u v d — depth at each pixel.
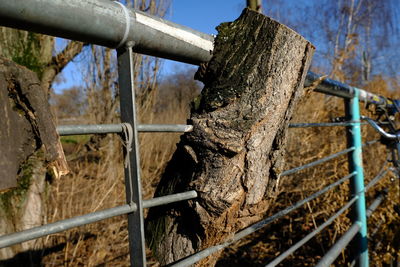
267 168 1.06
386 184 3.54
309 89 1.66
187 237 1.03
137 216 0.81
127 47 0.80
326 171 3.66
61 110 4.60
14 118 0.63
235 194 0.97
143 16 0.82
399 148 2.73
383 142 2.91
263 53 1.02
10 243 0.61
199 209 0.97
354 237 2.47
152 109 4.29
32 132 0.67
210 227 0.99
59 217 2.92
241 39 1.06
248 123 0.97
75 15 0.68
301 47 1.06
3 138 0.60
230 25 1.10
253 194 1.02
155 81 4.15
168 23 0.90
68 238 2.91
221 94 0.99
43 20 0.64
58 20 0.66
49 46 2.72
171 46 0.92
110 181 3.26
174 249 1.04
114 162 3.52
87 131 0.73
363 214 2.46
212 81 1.07
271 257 3.54
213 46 1.08
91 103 4.15
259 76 1.00
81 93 4.42
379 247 3.09
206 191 0.96
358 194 2.42
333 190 3.54
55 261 2.82
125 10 0.77
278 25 1.02
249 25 1.07
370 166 4.04
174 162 1.07
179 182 1.04
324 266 1.74
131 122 0.81
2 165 0.60
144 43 0.84
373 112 2.93
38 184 2.45
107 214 0.76
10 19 0.62
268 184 1.08
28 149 0.66
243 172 0.98
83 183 3.33
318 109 4.23
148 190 3.57
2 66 0.62
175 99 6.57
